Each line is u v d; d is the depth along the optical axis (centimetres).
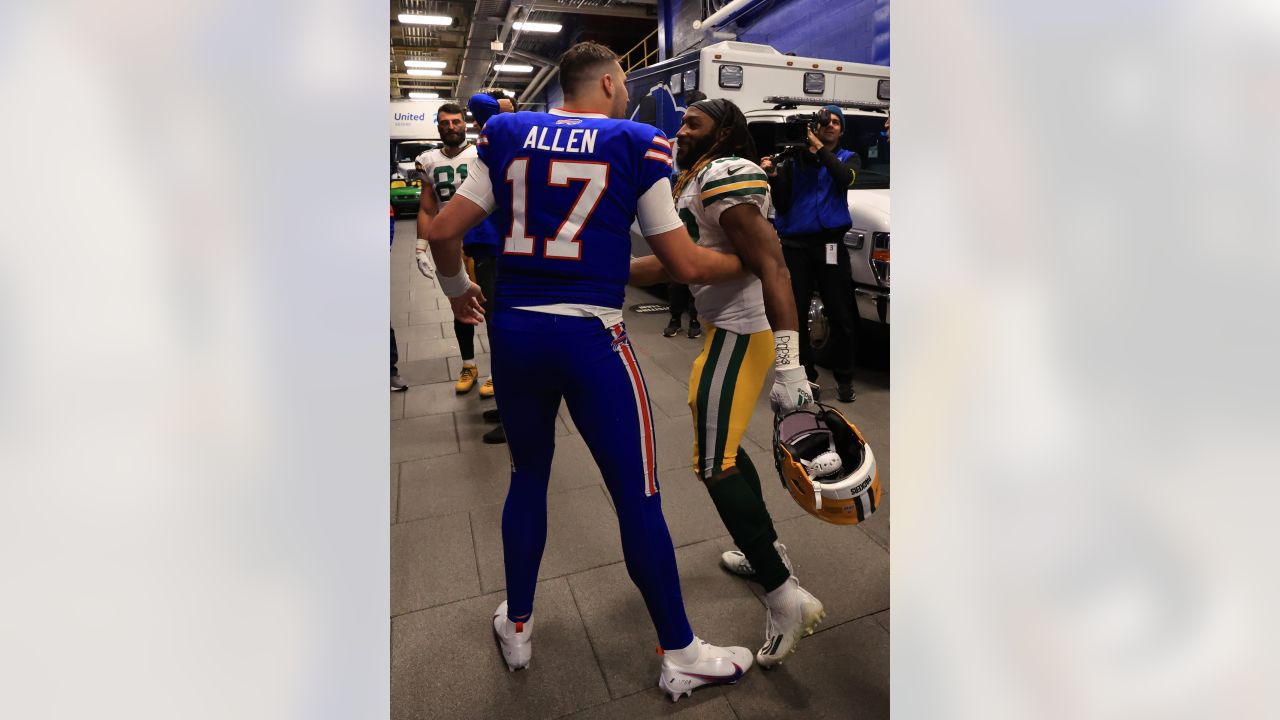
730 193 136
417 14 1661
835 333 348
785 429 152
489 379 402
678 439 305
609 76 138
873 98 570
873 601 185
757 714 146
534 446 149
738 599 187
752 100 518
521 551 153
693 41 1265
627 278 137
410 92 2886
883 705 148
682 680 149
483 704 151
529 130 128
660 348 472
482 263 325
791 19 1006
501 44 1762
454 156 321
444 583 196
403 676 159
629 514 139
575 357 130
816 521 227
